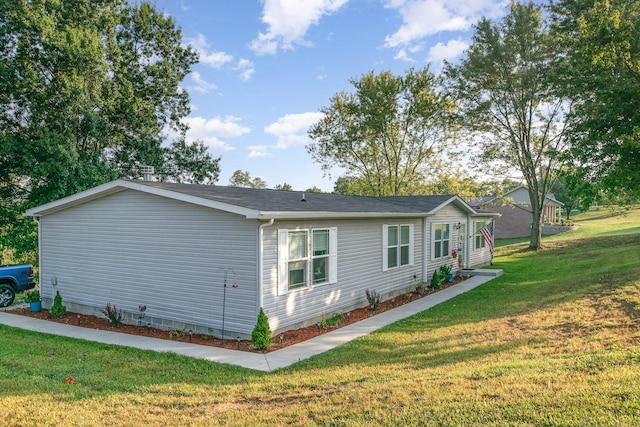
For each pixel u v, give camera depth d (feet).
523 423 13.26
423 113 98.07
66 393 19.08
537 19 77.15
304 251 32.58
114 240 35.63
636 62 38.65
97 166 64.08
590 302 34.53
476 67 82.07
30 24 57.67
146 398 18.62
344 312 37.35
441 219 56.24
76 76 58.90
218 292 29.91
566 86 60.23
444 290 49.80
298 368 23.24
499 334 28.27
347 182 114.62
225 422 15.81
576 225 130.11
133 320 34.45
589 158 42.42
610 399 14.23
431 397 16.39
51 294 40.42
